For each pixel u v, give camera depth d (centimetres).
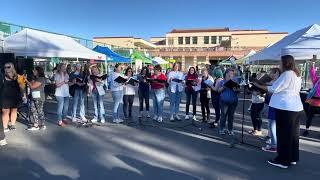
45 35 1162
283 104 592
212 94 963
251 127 983
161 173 559
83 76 1025
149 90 1149
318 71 1248
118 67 1012
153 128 939
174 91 1064
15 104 867
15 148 698
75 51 1164
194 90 1039
